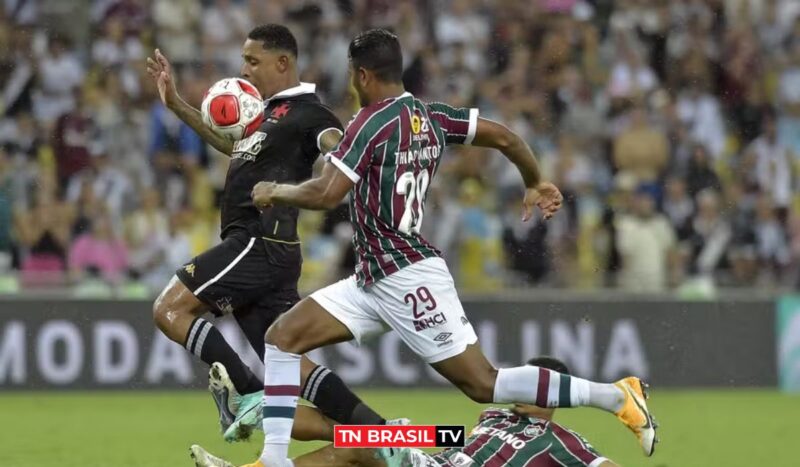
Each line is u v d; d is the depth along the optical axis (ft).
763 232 165.99
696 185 169.07
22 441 103.14
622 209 157.99
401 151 66.59
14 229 147.54
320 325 68.44
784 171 179.11
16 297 136.46
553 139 175.63
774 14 195.11
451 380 68.28
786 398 141.79
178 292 75.51
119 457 95.45
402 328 67.72
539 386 67.97
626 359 144.87
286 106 75.61
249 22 181.68
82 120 165.37
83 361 137.28
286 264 76.48
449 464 70.13
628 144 170.30
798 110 187.01
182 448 100.83
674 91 185.57
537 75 182.80
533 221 155.22
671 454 100.78
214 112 73.87
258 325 77.87
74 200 152.66
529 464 69.21
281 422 68.28
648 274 147.13
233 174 76.13
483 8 186.70
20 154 160.76
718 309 147.43
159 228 152.46
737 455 100.89
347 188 65.51
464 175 159.84
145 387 138.31
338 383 73.56
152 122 165.68
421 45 182.39
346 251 147.43
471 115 71.20
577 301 144.56
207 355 74.23
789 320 148.66
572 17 188.55
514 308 143.23
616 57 186.09
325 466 70.95
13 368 136.05
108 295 138.62
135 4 179.52
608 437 110.01
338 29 180.86
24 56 171.94
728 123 185.57
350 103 175.73
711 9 193.98
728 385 147.43
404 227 67.26
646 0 192.03
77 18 176.96
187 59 177.17
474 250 152.87
